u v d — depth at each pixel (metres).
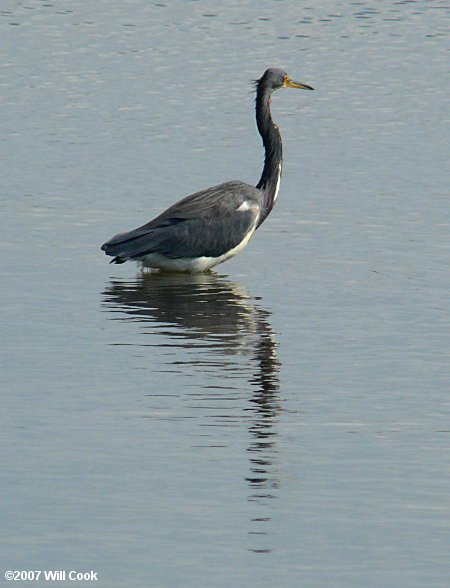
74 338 17.09
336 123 30.25
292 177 25.88
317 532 11.59
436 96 32.66
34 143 28.22
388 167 26.53
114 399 14.82
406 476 12.78
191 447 13.45
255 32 39.41
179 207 20.84
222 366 16.05
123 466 12.91
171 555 11.15
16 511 11.88
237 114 30.86
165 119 30.36
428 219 23.09
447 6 43.47
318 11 42.50
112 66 35.41
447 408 14.69
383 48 37.69
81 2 43.50
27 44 37.72
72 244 21.73
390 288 19.56
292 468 12.95
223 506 12.07
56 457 13.11
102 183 25.27
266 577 10.80
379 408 14.66
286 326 17.78
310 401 14.88
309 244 21.95
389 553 11.23
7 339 16.98
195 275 20.67
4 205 23.75
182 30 39.62
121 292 19.42
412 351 16.66
